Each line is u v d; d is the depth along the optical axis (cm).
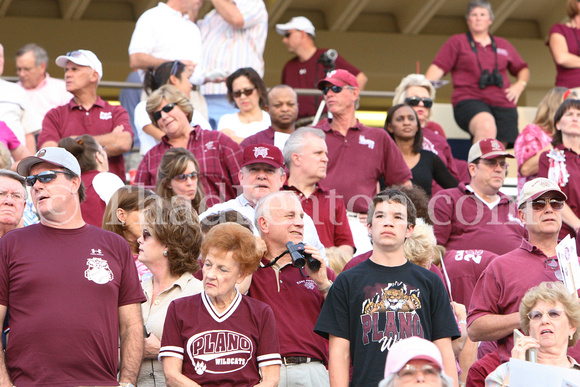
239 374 1384
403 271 1484
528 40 4456
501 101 3172
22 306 1338
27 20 3981
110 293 1372
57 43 4000
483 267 1973
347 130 2298
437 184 2561
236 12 3003
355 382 1447
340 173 2259
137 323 1402
